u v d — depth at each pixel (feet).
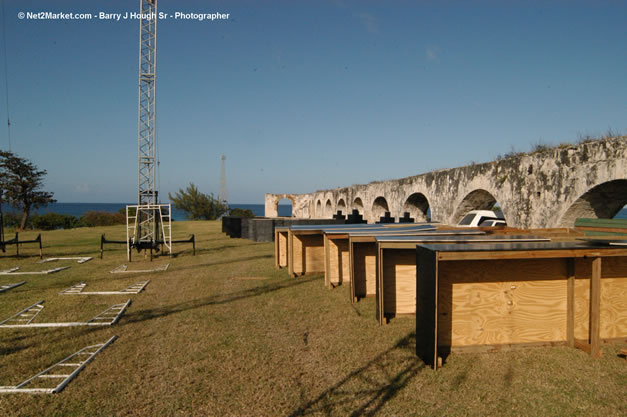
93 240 61.41
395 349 14.84
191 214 160.04
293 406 10.91
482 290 14.65
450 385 11.95
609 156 24.04
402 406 10.78
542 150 31.37
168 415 10.59
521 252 13.33
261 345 15.49
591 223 22.67
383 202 65.87
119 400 11.39
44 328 17.98
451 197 42.29
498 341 14.74
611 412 10.35
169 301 22.74
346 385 12.09
